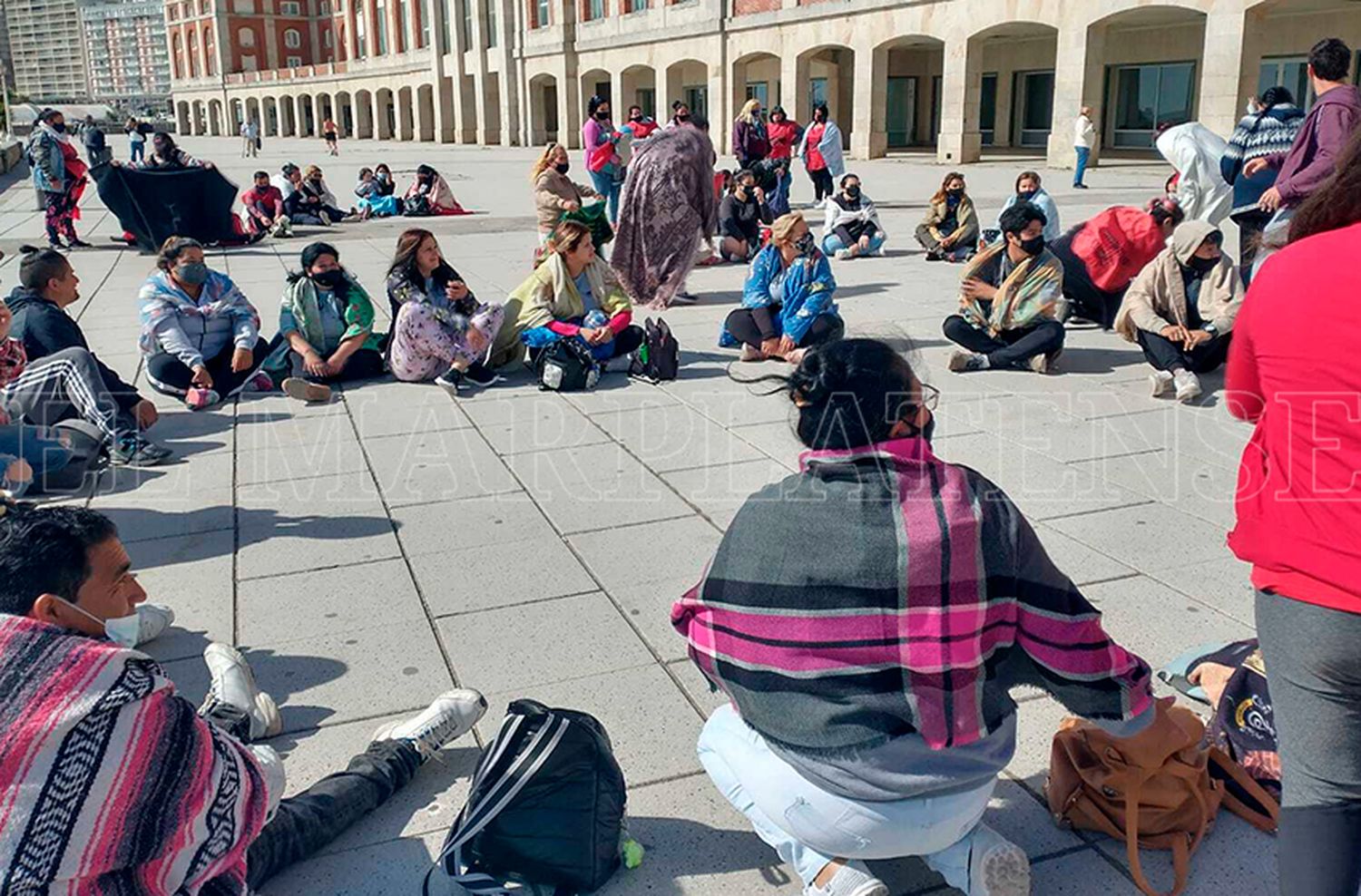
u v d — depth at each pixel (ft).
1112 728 7.95
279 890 8.73
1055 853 9.02
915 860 8.95
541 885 8.39
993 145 124.06
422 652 12.46
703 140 32.86
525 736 8.47
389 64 207.00
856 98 107.04
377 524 16.38
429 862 9.02
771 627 7.53
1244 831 9.19
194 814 6.81
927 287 34.30
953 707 7.38
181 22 300.40
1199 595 13.32
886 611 7.29
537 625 13.04
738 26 119.34
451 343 23.81
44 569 6.56
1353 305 6.12
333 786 9.31
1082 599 7.57
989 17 91.91
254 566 14.97
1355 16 86.12
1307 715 6.55
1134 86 107.24
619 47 140.87
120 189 46.21
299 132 258.98
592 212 34.47
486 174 96.68
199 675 12.07
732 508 16.71
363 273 40.50
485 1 168.86
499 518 16.51
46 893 6.24
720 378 24.29
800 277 24.81
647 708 11.22
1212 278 22.56
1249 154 25.46
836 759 7.48
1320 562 6.32
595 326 24.21
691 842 9.26
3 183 83.15
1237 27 74.95
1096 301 28.02
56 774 6.23
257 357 23.95
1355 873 6.59
